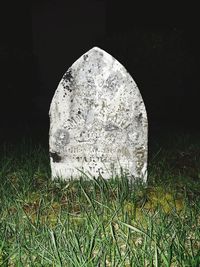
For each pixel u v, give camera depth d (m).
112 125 1.53
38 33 2.98
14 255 1.17
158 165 1.83
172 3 3.62
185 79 2.73
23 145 2.02
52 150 1.58
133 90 1.49
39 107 2.86
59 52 3.00
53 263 1.10
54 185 1.60
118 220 1.29
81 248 1.19
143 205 1.43
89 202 1.42
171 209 1.44
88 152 1.57
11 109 2.85
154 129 2.40
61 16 2.97
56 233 1.24
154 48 2.77
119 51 2.82
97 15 2.99
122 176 1.56
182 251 1.13
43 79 3.00
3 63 2.85
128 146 1.54
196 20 3.40
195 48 2.77
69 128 1.55
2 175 1.69
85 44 3.00
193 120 2.61
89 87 1.51
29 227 1.28
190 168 1.83
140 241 1.25
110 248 1.17
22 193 1.54
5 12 3.62
